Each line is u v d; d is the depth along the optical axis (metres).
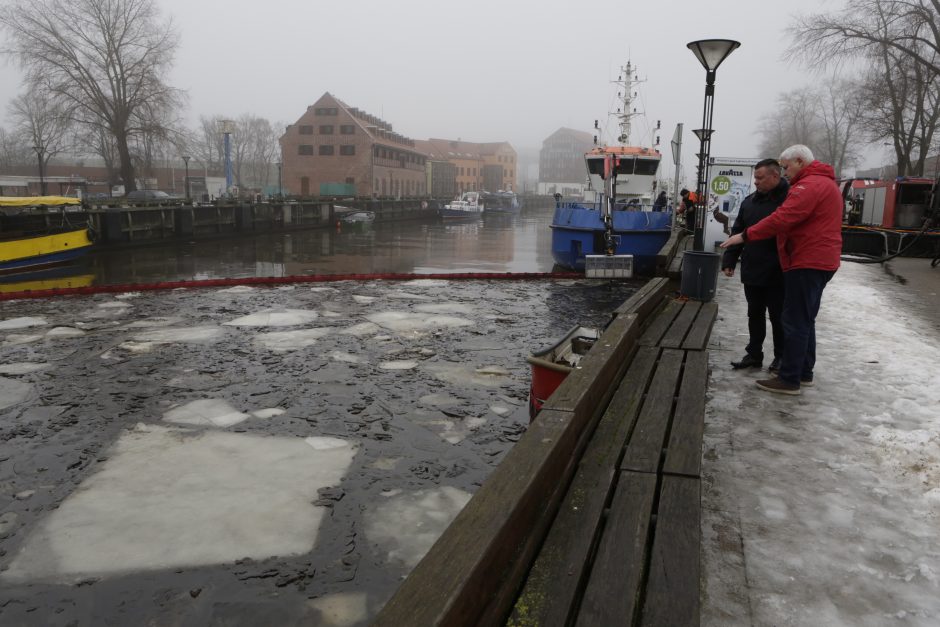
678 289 8.66
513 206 82.62
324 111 77.19
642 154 19.75
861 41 32.47
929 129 37.88
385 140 84.69
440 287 13.98
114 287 12.84
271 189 79.00
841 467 3.64
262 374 7.11
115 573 3.57
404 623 1.60
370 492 4.47
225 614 3.24
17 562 3.66
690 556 2.32
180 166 92.69
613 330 4.85
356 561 3.67
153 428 5.57
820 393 4.93
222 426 5.62
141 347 8.26
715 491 3.37
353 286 13.94
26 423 5.67
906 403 4.61
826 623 2.37
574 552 2.31
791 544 2.88
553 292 13.55
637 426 3.53
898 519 3.09
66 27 43.56
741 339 6.88
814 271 4.61
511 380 7.02
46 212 23.25
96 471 4.77
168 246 29.59
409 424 5.72
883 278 12.59
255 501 4.34
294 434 5.46
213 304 11.39
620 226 17.11
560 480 2.79
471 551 1.92
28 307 11.02
